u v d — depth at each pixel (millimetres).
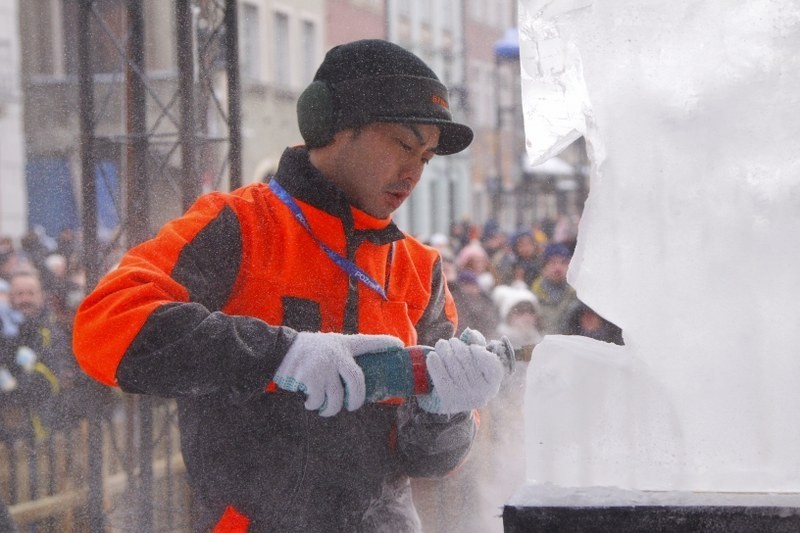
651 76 1130
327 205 1607
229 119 5156
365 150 1596
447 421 1629
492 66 29766
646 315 1135
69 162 17109
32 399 5324
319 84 1612
